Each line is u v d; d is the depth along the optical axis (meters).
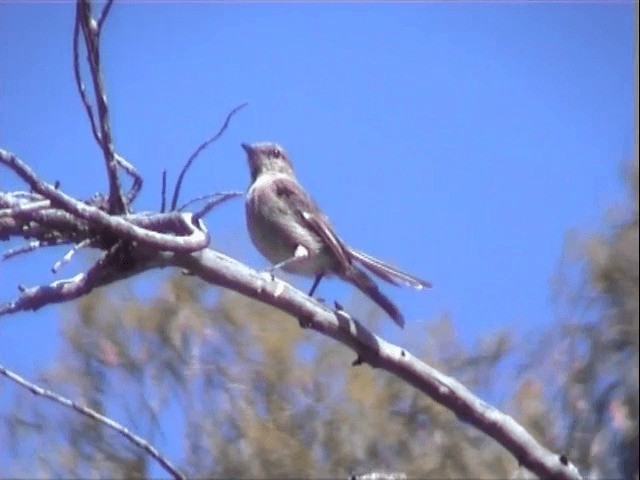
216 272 7.05
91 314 13.59
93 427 13.11
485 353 12.57
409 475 12.79
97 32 6.64
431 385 7.09
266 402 13.34
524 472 12.70
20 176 6.19
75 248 6.61
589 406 11.01
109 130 6.87
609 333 11.32
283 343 13.56
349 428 13.20
